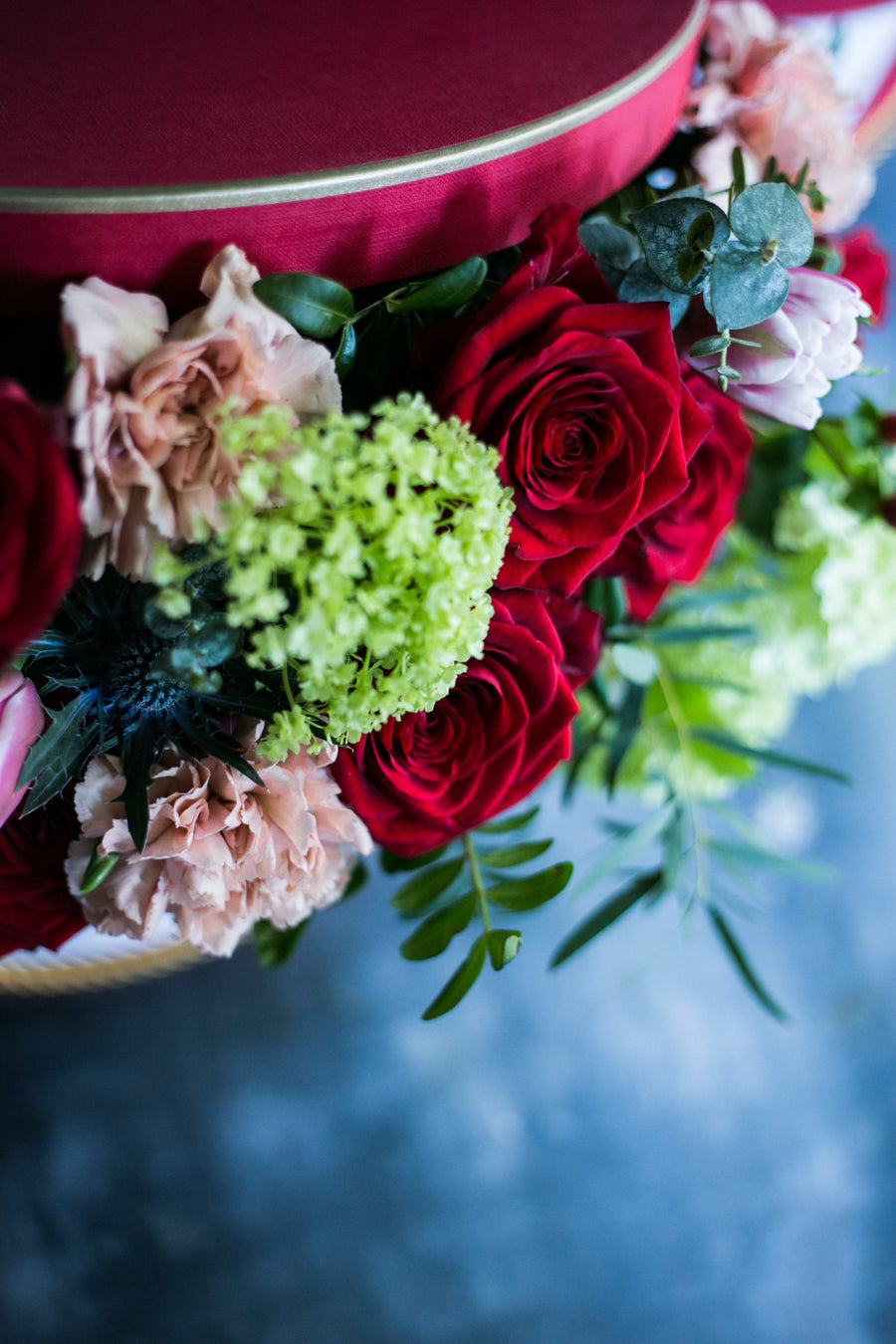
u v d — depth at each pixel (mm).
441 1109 954
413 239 532
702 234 543
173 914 565
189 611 507
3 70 545
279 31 570
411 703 520
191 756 546
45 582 468
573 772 694
